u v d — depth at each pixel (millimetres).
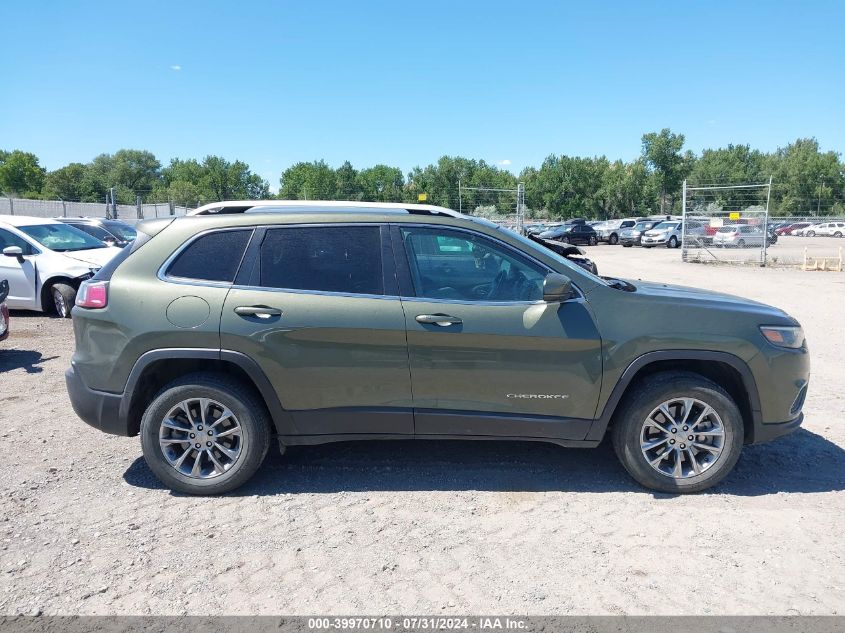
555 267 3986
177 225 4020
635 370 3863
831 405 5961
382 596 2922
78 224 16297
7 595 2904
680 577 3088
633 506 3840
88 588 2965
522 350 3842
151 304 3828
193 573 3096
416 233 4008
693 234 25547
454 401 3898
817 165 83438
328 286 3891
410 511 3760
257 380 3805
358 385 3869
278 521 3631
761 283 16938
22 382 6566
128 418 3895
